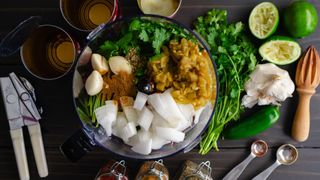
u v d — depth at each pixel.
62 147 0.40
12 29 0.42
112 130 0.39
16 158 0.42
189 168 0.41
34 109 0.41
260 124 0.41
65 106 0.42
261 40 0.41
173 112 0.37
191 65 0.36
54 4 0.42
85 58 0.37
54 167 0.43
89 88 0.37
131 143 0.39
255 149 0.42
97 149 0.43
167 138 0.38
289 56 0.40
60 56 0.40
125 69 0.37
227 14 0.41
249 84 0.40
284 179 0.43
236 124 0.42
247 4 0.41
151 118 0.38
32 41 0.39
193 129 0.39
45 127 0.43
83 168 0.43
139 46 0.38
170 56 0.37
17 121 0.41
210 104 0.37
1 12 0.42
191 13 0.41
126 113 0.38
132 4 0.41
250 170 0.43
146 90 0.36
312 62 0.41
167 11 0.40
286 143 0.42
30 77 0.42
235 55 0.40
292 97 0.42
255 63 0.40
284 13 0.40
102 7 0.39
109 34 0.38
